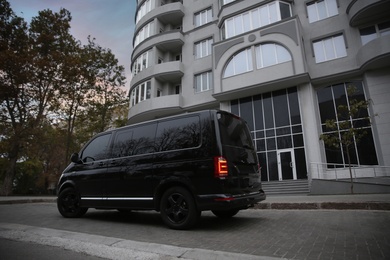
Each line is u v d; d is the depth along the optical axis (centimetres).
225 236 430
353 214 622
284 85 1572
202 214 691
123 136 625
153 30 2370
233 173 476
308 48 1633
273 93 1650
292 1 1717
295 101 1569
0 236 461
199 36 2183
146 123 598
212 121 496
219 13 1970
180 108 2028
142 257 334
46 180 2641
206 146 482
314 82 1566
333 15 1612
